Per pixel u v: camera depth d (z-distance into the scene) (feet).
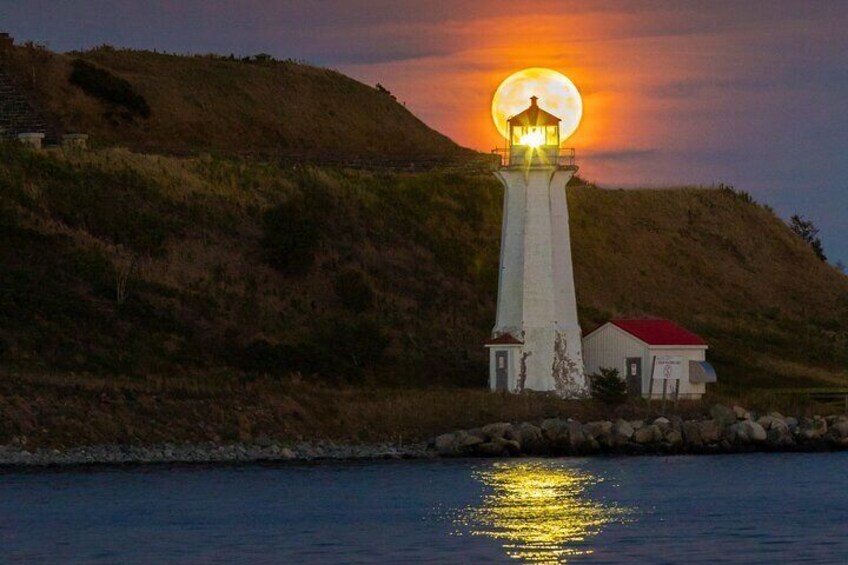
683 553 601.62
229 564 577.84
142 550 600.80
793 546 615.57
